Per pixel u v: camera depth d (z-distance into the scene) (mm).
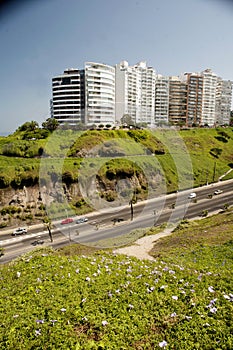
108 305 5613
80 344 4535
